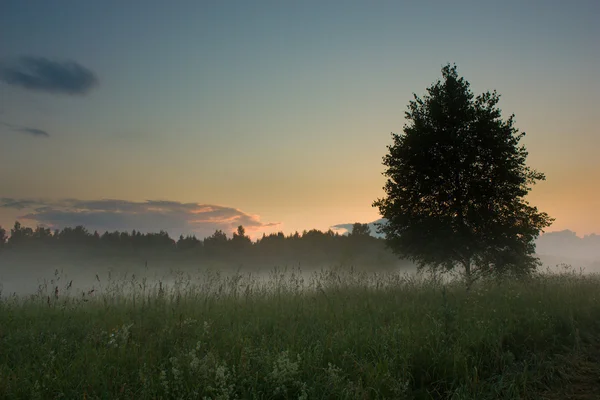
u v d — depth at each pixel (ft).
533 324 26.45
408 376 18.54
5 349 20.76
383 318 26.53
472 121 56.24
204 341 21.89
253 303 33.35
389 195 60.18
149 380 16.35
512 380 18.65
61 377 16.98
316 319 27.04
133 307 31.24
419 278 50.03
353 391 16.34
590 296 37.99
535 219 56.08
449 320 24.31
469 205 54.65
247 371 17.25
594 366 21.33
